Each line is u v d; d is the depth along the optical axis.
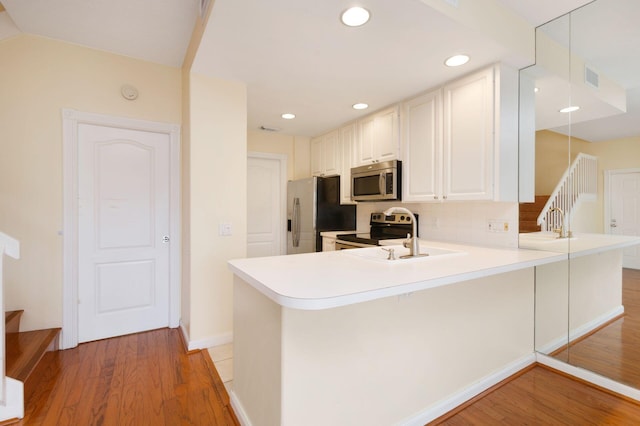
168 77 2.85
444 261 1.75
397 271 1.47
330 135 4.07
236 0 1.49
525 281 2.26
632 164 1.91
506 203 2.39
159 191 2.89
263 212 4.36
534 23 2.12
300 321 1.30
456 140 2.39
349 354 1.44
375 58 2.09
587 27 2.00
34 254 2.37
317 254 2.00
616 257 1.98
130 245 2.79
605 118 1.99
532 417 1.72
